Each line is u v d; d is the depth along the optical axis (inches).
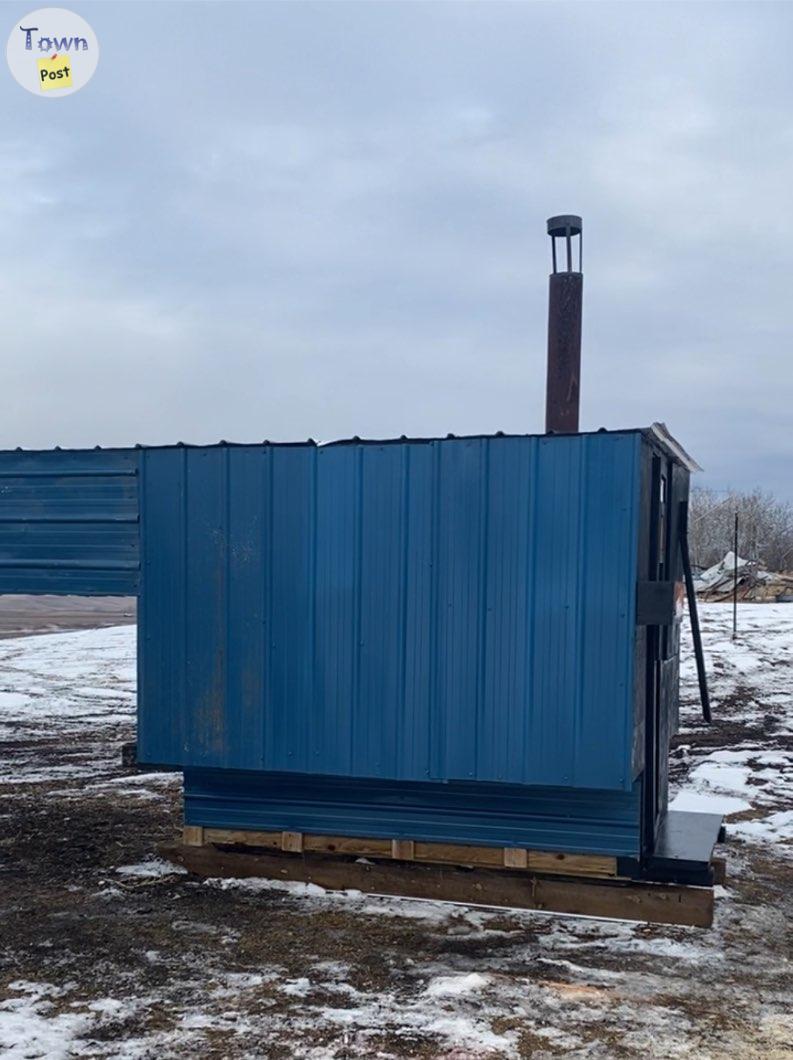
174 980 195.8
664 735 266.7
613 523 219.8
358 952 211.2
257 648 245.1
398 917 232.1
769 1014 185.3
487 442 228.1
